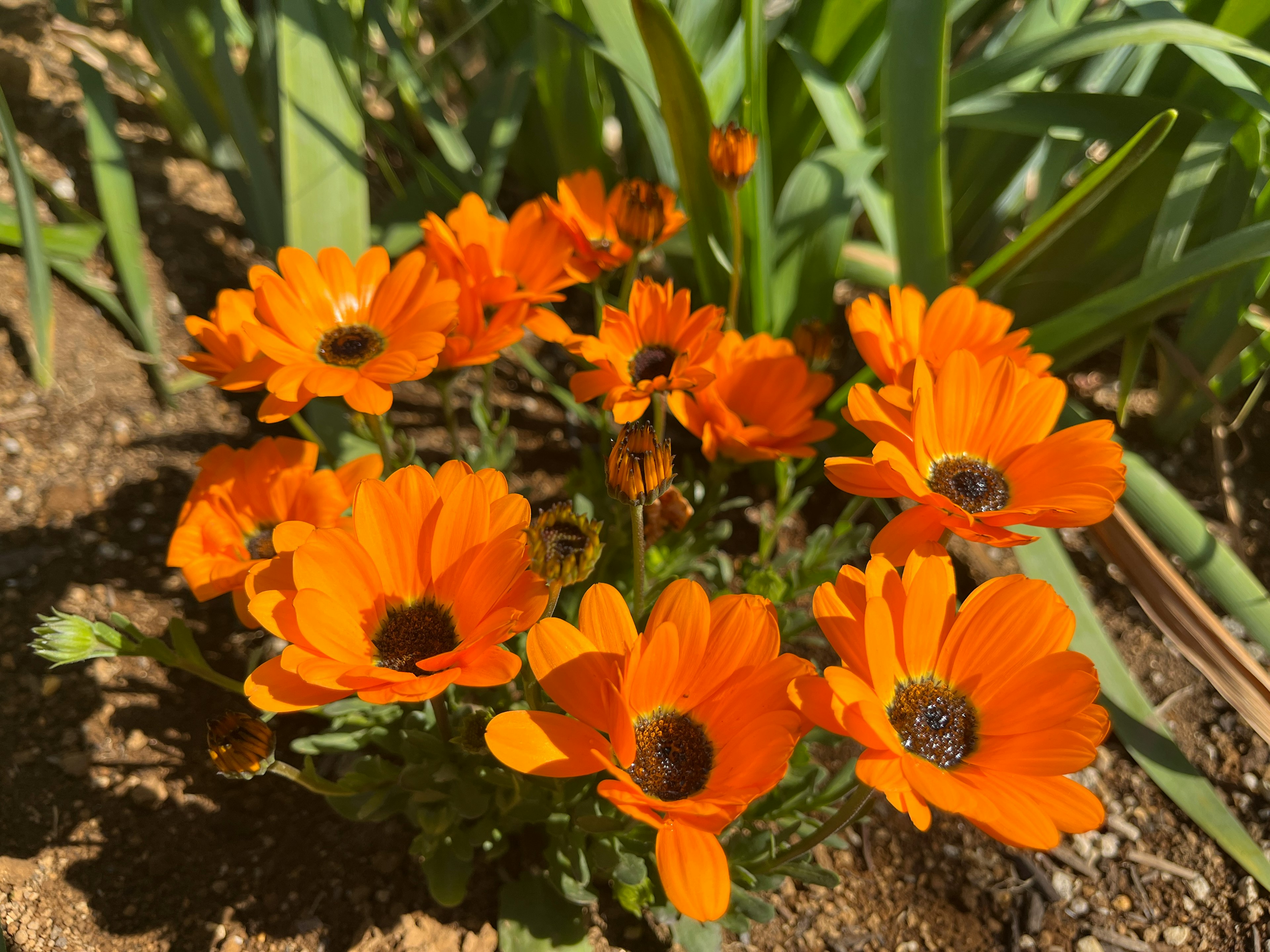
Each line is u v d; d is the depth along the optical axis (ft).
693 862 0.53
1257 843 0.97
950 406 0.71
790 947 0.88
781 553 1.08
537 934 0.82
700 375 0.78
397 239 1.28
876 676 0.56
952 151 1.32
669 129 1.01
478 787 0.79
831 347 1.09
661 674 0.60
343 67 1.15
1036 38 1.09
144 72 1.26
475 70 1.65
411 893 0.86
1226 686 0.98
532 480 1.19
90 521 1.04
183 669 0.86
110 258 1.21
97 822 0.85
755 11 0.91
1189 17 1.11
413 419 1.22
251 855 0.87
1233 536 1.19
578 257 0.93
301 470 0.83
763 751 0.57
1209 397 1.11
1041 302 1.28
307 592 0.58
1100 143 1.39
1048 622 0.60
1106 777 1.02
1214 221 1.16
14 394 1.09
